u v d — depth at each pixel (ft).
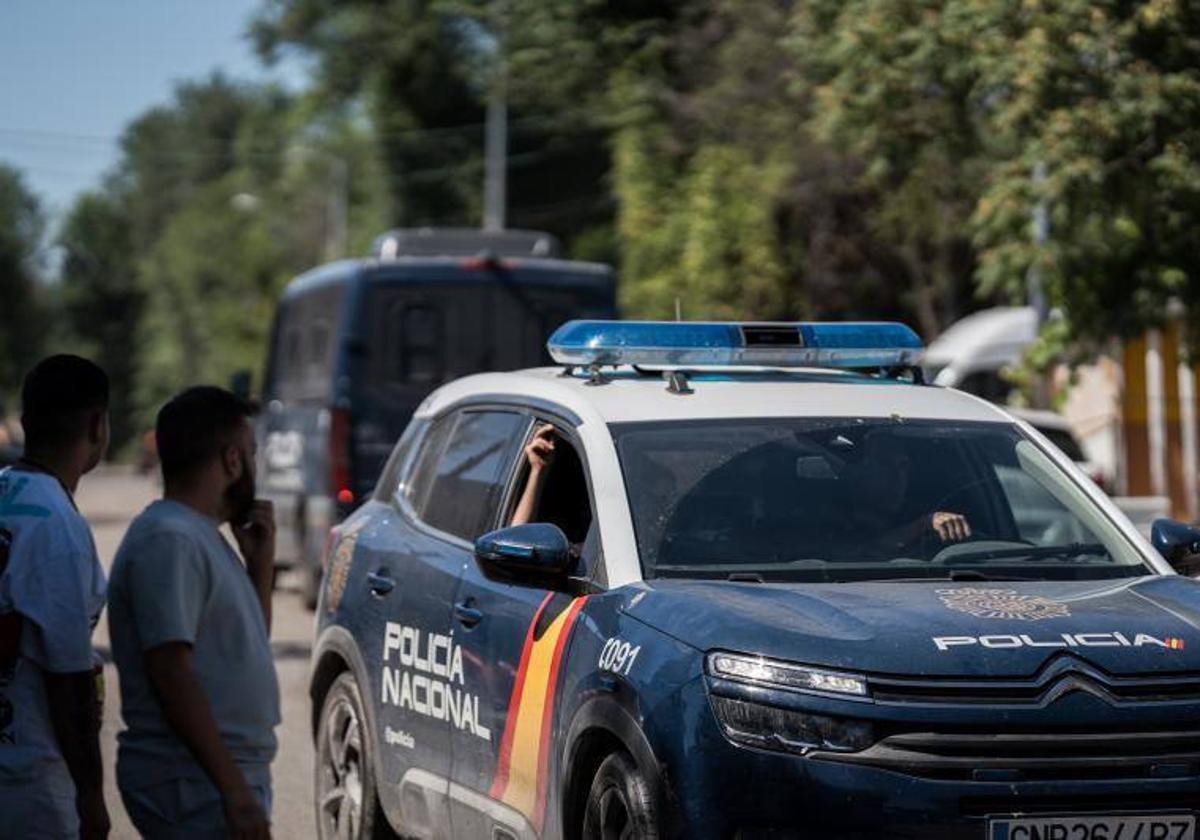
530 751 25.52
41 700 20.81
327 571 34.19
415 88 204.95
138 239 517.14
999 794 21.13
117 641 20.08
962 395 29.84
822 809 21.08
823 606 23.09
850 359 30.07
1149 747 21.56
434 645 28.96
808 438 27.48
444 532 30.37
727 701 21.71
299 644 65.10
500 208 181.78
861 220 136.77
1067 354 74.02
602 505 25.99
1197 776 21.59
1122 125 63.87
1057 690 21.57
